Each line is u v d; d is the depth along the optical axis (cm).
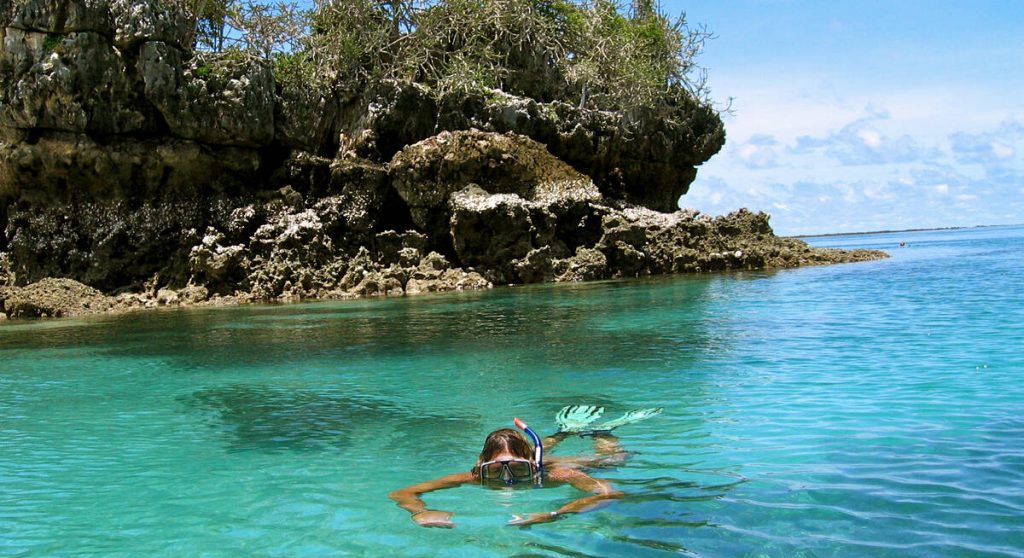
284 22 2755
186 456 689
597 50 3238
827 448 621
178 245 2498
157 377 1084
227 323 1716
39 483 617
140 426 808
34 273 2406
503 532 471
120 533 505
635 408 794
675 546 442
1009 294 1644
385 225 2709
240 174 2588
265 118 2530
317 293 2383
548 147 2991
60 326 1797
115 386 1027
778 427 690
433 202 2619
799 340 1159
